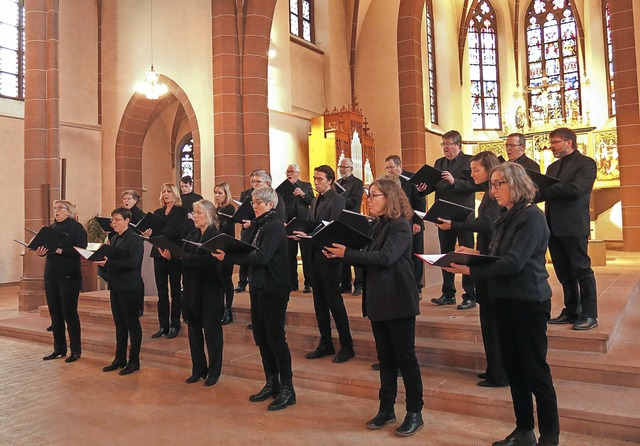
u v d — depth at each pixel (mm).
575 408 3699
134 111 14211
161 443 3840
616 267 9469
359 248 3748
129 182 14344
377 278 3797
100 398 4895
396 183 3957
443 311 5758
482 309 4328
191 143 18406
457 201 5883
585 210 4750
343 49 16641
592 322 4684
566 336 4570
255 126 11938
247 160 11891
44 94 10656
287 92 14016
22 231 13781
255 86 11984
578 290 4914
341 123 14289
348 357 5266
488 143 20484
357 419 4148
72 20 14031
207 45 12672
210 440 3857
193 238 5449
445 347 4934
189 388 5121
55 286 6387
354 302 6625
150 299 7773
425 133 18109
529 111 21266
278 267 4453
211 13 12539
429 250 7527
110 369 5824
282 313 4473
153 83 12312
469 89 21203
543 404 3254
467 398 4141
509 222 3395
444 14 19984
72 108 13938
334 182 6629
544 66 21094
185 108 12992
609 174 17625
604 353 4422
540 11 21125
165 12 13469
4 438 4012
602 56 19141
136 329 5773
